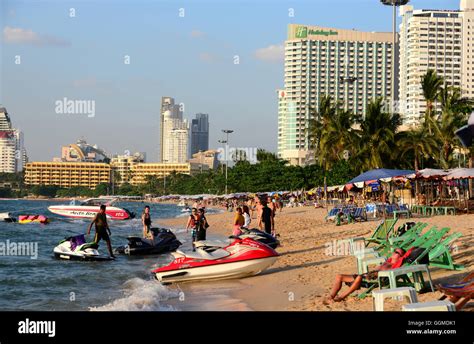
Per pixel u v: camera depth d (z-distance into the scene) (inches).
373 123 2701.8
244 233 790.5
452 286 383.6
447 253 556.1
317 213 2351.1
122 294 623.2
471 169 1374.3
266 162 4662.9
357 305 456.8
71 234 1656.0
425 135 2763.3
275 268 751.1
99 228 943.7
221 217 2704.2
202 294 599.5
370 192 2420.0
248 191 4923.7
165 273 680.4
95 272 799.1
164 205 7322.8
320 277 648.4
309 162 6422.2
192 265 681.6
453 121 2474.2
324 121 3292.3
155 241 1042.1
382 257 552.4
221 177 5871.1
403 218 1393.9
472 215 1379.2
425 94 2743.6
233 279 691.4
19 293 626.5
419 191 2094.0
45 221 2210.9
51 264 888.3
